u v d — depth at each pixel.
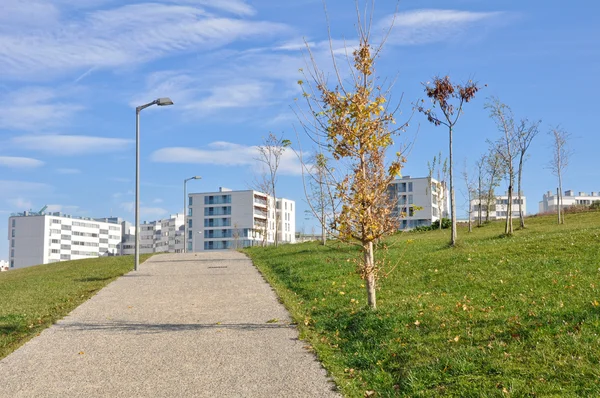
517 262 17.89
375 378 8.96
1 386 9.34
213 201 123.81
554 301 11.67
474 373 8.19
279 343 11.48
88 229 163.88
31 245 149.00
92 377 9.66
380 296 15.28
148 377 9.57
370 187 13.12
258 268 24.78
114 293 18.81
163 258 34.41
